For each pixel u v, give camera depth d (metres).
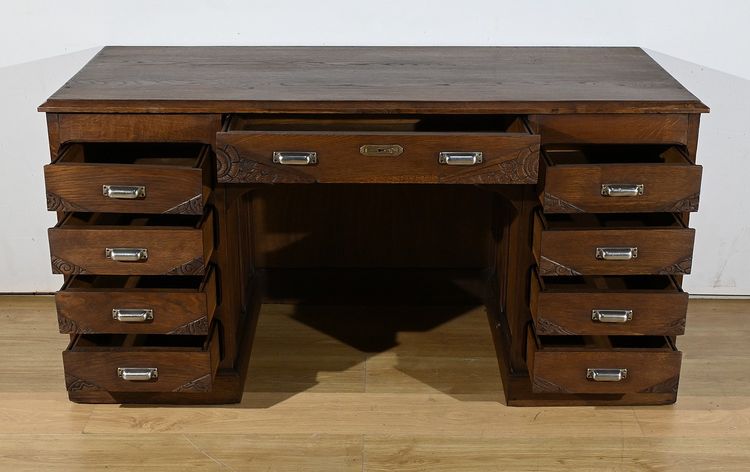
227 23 2.71
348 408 2.41
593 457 2.24
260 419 2.37
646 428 2.34
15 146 2.79
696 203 2.19
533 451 2.26
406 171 2.17
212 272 2.29
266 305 2.91
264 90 2.28
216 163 2.19
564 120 2.22
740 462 2.22
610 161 2.48
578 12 2.71
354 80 2.37
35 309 2.88
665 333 2.27
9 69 2.72
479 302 2.92
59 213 2.31
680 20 2.70
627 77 2.42
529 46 2.74
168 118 2.21
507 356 2.47
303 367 2.59
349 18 2.71
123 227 2.19
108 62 2.53
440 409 2.41
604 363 2.27
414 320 2.83
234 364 2.41
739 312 2.88
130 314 2.22
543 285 2.26
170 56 2.60
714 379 2.54
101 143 2.43
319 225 2.85
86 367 2.26
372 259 2.89
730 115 2.78
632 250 2.21
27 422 2.35
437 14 2.71
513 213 2.36
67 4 2.68
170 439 2.29
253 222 2.82
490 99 2.22
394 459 2.22
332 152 2.15
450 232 2.86
